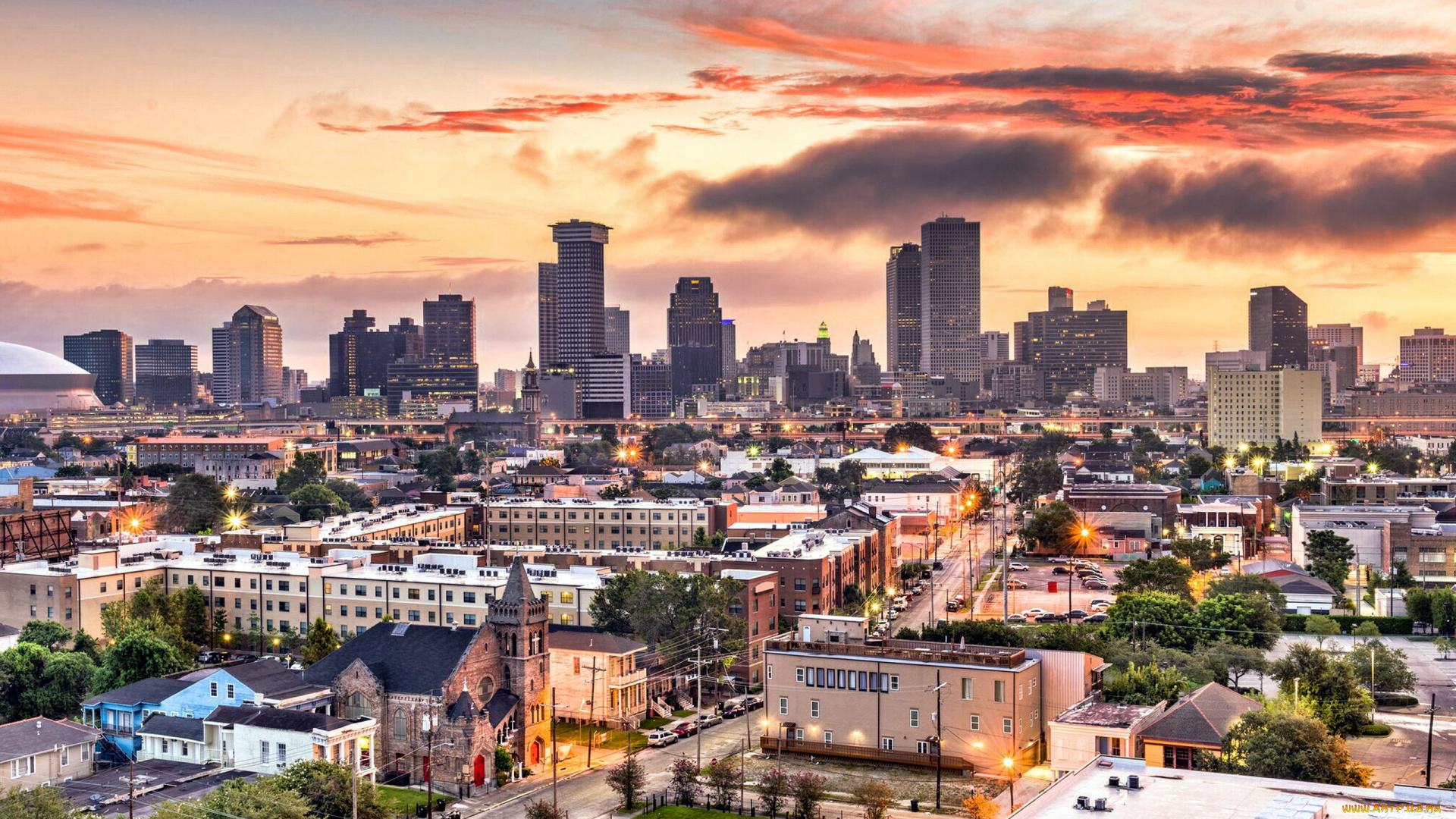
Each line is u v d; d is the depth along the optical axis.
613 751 174.38
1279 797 103.38
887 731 167.12
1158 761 140.75
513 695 167.00
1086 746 143.62
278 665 171.25
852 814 144.75
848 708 169.50
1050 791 105.81
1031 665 164.88
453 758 157.38
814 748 170.88
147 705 167.50
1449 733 173.50
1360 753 163.62
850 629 179.88
